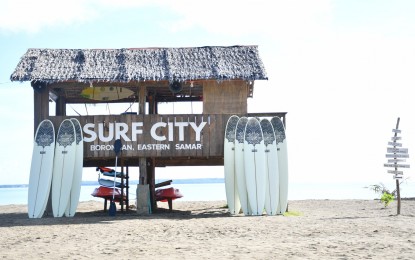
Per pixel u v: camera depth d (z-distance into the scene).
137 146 16.33
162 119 16.42
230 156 16.19
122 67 16.56
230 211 15.92
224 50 17.62
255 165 16.05
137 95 18.95
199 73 16.16
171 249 8.77
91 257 8.05
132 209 19.72
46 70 16.30
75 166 16.12
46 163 16.02
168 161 19.48
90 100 19.50
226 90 16.62
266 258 7.66
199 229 11.70
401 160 14.87
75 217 15.51
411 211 16.56
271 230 11.30
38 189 15.77
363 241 9.27
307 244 9.04
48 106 16.41
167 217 15.07
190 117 16.42
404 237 9.74
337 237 9.95
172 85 16.38
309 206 19.97
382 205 19.94
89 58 17.14
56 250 8.84
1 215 18.19
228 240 9.82
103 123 16.39
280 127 16.55
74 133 16.31
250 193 15.79
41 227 12.55
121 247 9.11
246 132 16.36
